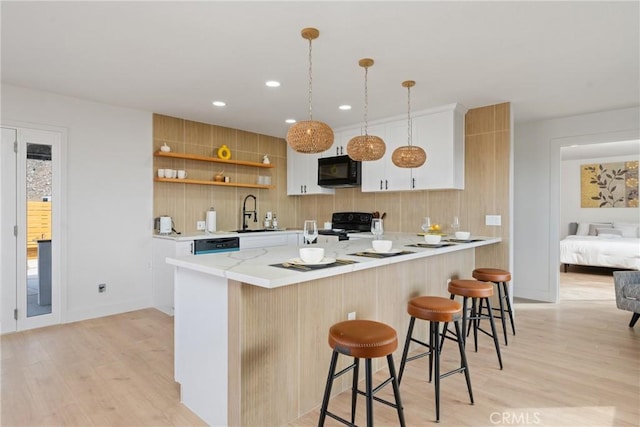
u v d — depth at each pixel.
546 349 3.00
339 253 2.40
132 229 4.12
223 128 4.98
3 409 2.06
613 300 4.73
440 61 2.78
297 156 5.62
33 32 2.34
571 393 2.26
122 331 3.40
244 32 2.34
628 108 4.07
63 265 3.65
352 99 3.73
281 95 3.61
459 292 2.65
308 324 2.09
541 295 4.71
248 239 4.57
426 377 2.49
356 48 2.56
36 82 3.27
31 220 3.47
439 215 4.34
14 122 3.35
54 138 3.59
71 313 3.69
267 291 1.87
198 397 2.03
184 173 4.43
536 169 4.74
